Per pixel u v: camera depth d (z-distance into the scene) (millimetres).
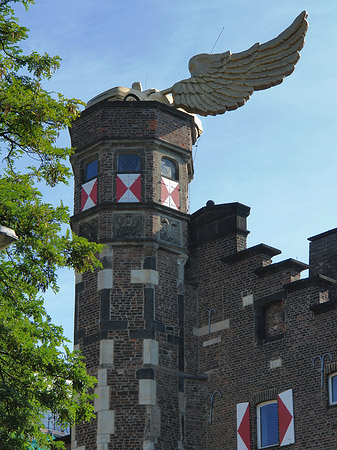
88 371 29359
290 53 32000
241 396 28812
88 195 31406
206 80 32406
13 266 22828
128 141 31281
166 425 28781
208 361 30062
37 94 23141
